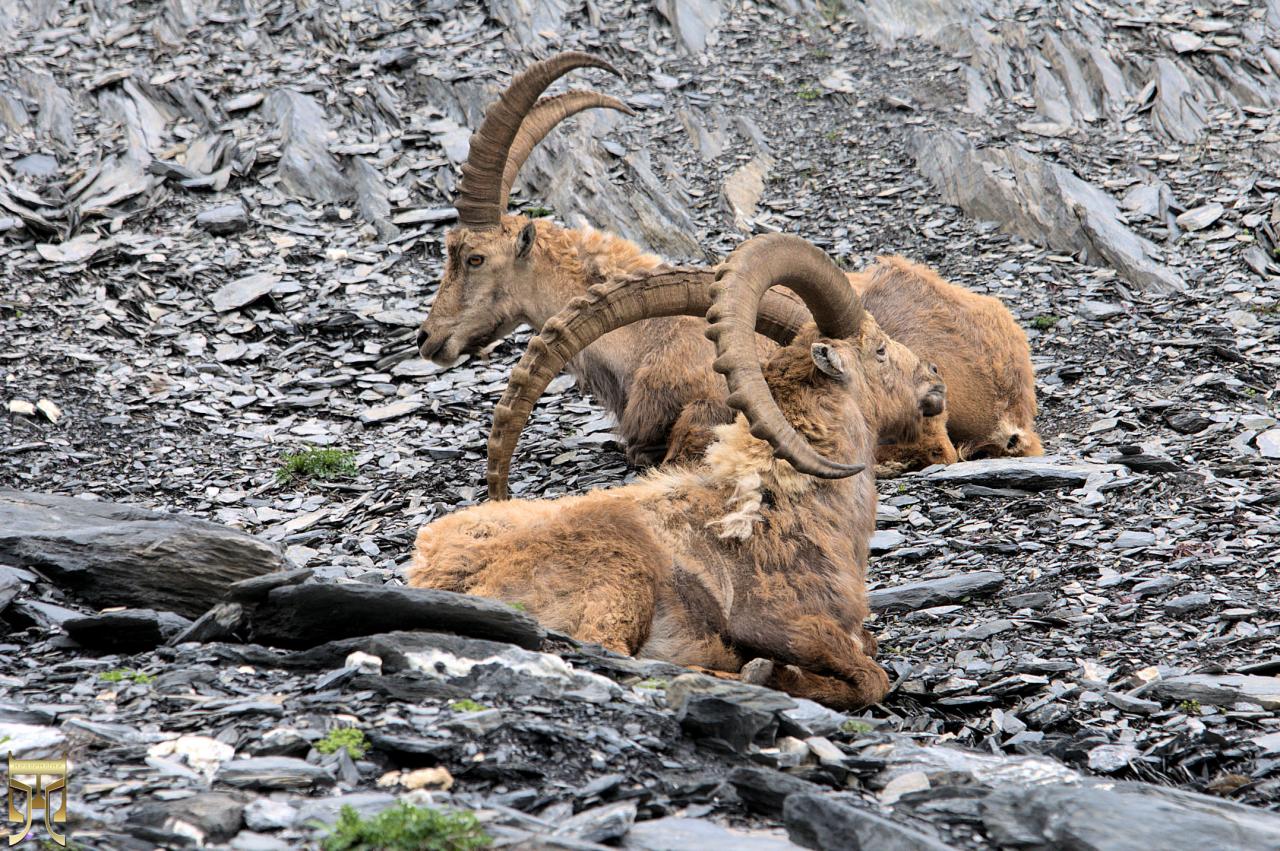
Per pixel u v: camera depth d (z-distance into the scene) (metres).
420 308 21.31
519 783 5.65
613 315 10.83
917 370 9.88
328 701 6.32
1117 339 19.33
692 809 5.68
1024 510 13.05
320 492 15.44
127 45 28.22
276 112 26.17
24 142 25.16
